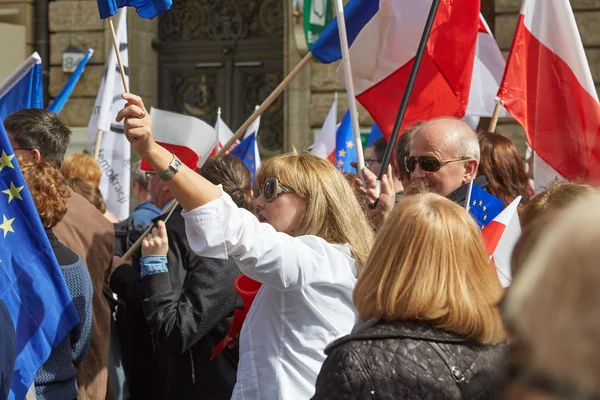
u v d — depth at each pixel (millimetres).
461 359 2018
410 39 4359
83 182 4984
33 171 3365
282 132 11570
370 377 1983
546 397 1088
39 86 4910
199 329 3479
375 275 2119
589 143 4422
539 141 4504
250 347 2709
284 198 2842
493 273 2131
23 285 3096
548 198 2637
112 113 6824
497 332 2039
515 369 1170
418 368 1990
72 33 11414
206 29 11828
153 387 4184
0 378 2670
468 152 3607
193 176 2582
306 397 2607
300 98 10680
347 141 6633
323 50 4391
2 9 11586
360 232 2828
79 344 3453
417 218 2115
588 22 9500
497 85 5523
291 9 10656
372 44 4406
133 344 4215
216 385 3621
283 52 11375
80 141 11133
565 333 1062
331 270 2646
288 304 2660
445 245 2086
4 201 3117
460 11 4293
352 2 4418
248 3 11703
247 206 3875
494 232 3262
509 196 3869
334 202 2826
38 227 3133
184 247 3662
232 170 3947
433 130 3625
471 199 3506
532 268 1106
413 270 2076
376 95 4469
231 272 3549
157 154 2557
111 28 3266
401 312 2059
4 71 11578
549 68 4484
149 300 3510
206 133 4609
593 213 1077
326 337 2625
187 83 11906
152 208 6258
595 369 1051
